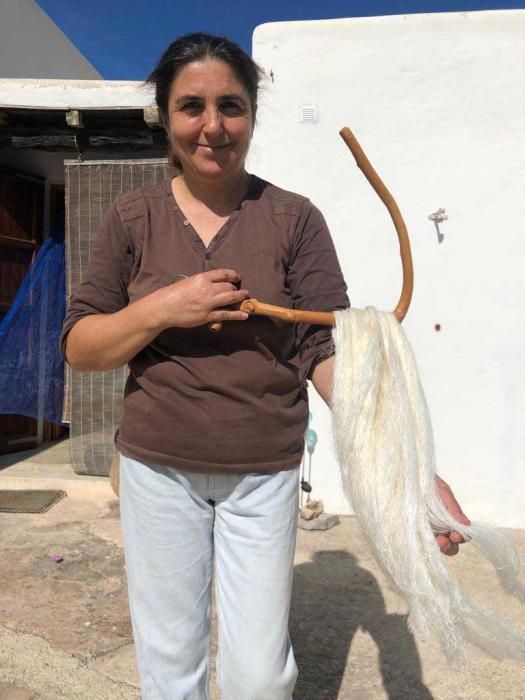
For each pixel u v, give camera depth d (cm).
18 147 474
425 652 261
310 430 414
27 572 328
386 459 130
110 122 455
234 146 142
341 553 359
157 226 148
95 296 151
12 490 470
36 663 248
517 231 390
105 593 306
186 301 132
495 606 297
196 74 138
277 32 403
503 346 394
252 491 147
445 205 396
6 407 498
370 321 141
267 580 146
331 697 231
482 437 399
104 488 466
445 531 131
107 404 479
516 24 381
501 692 236
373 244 404
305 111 404
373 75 397
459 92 390
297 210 151
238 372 141
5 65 569
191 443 142
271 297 145
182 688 152
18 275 549
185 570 150
